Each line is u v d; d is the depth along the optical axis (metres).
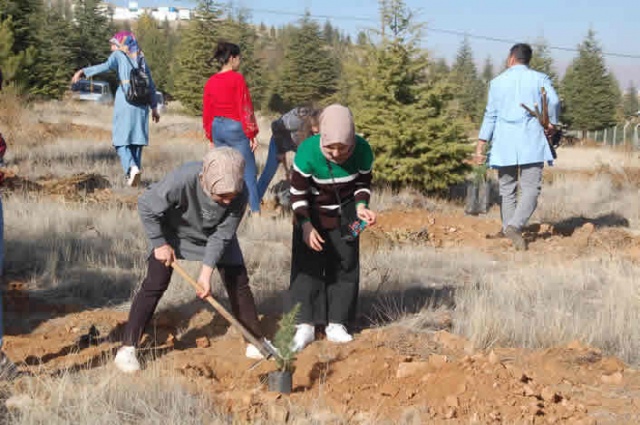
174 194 4.51
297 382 4.63
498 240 9.60
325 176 5.14
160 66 75.31
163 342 5.38
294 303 5.33
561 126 9.19
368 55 14.41
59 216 8.80
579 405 4.20
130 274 6.90
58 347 5.14
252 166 9.11
